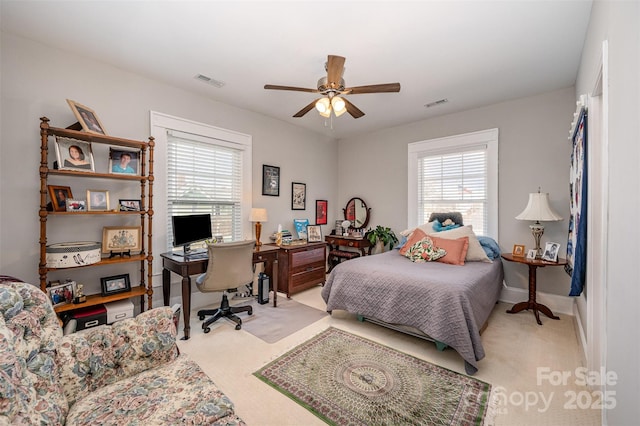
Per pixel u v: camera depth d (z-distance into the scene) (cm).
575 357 220
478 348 199
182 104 320
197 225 307
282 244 396
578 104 209
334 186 530
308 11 192
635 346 107
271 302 355
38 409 93
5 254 219
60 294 227
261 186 405
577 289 205
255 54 248
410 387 185
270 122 416
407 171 442
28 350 104
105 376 122
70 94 247
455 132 393
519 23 203
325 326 281
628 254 111
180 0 183
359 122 436
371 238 443
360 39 224
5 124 218
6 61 218
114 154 260
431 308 218
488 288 261
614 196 118
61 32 218
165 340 138
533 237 336
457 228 336
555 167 321
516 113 345
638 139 106
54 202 228
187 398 111
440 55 247
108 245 257
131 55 252
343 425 154
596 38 173
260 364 212
